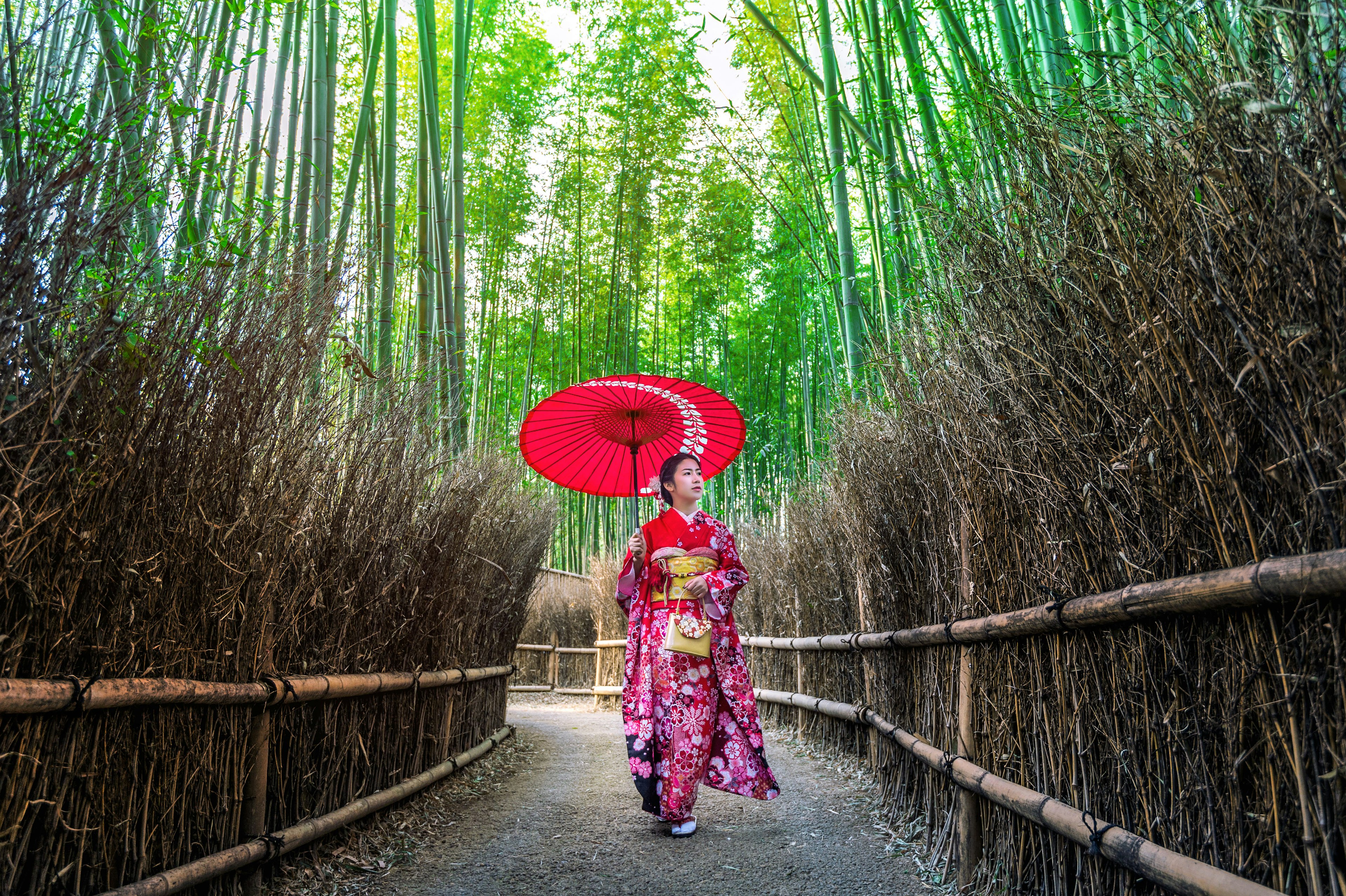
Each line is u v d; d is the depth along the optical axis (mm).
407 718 3080
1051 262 1706
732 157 5969
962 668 2248
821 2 4867
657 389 3143
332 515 2518
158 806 1721
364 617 2711
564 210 10062
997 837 2078
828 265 5406
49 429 1390
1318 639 1123
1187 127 1317
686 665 2977
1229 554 1284
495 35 8180
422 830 2898
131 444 1585
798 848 2643
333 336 2393
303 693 2168
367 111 4945
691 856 2594
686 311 11422
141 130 1670
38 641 1435
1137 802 1524
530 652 8875
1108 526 1594
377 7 6008
